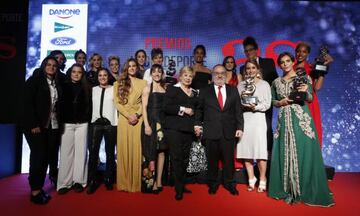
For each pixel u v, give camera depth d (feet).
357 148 15.84
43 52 16.08
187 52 16.03
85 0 16.16
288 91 10.44
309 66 12.97
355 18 15.90
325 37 15.85
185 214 8.71
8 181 13.30
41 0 16.14
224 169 11.15
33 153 9.87
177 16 16.10
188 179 12.53
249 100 10.90
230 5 15.97
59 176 11.09
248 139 11.33
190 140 10.71
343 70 15.84
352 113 15.84
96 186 11.64
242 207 9.43
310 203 9.64
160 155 11.43
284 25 15.88
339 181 13.38
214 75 11.28
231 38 15.96
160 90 11.32
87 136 11.62
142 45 16.14
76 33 16.12
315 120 12.99
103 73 11.73
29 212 8.84
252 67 11.30
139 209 9.14
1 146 14.08
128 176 11.21
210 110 11.02
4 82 16.03
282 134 10.48
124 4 16.15
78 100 11.33
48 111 9.99
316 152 10.06
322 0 15.87
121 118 11.30
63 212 8.84
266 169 11.95
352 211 9.09
